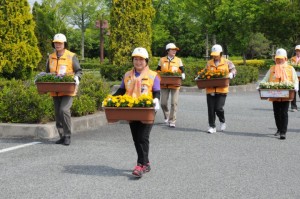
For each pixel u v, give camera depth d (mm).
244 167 6898
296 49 15414
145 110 6051
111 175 6375
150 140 9156
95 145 8516
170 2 49031
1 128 9328
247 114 13570
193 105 15523
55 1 50531
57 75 8359
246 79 24656
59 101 8625
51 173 6449
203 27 41969
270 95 9359
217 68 10336
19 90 9789
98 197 5363
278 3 37156
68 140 8523
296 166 7012
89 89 11594
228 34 36562
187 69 22219
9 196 5395
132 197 5375
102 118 11188
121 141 8969
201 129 10719
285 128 9492
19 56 11266
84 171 6578
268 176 6391
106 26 34188
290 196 5477
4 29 11117
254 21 36312
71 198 5324
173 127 10984
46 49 20719
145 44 22047
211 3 36938
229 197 5410
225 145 8688
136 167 6230
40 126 9195
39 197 5359
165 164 7039
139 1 22016
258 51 55406
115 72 21609
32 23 11695
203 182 6043
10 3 11141
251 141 9172
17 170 6602
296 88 9438
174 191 5629
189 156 7633
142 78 6398
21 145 8414
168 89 11250
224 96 10273
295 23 37719
